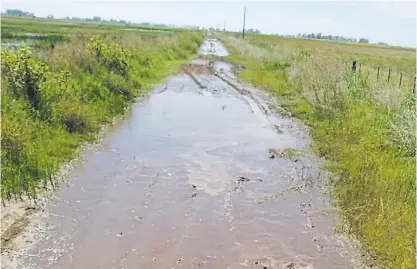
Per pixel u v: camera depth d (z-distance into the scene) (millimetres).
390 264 6277
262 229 7207
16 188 8055
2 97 10484
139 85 18547
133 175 9180
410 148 9898
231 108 16062
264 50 34906
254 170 9727
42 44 21484
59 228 7016
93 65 16047
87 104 12992
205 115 14820
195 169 9641
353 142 11094
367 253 6594
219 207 7898
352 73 15117
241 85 20812
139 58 22500
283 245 6773
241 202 8133
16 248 6395
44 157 9281
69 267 6047
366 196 8055
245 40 57062
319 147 11281
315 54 23750
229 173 9500
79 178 8914
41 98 11203
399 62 29469
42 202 7797
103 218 7383
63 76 12711
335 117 13203
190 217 7508
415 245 6543
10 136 8906
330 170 9805
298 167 9984
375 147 10445
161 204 7930
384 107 12617
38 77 11219
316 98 14734
